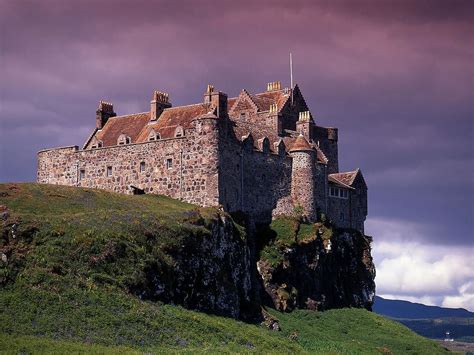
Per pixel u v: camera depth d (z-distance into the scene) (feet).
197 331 435.94
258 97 649.61
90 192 535.60
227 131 560.20
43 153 629.10
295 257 575.38
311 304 580.30
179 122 596.29
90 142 629.92
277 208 586.86
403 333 586.86
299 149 599.57
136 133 612.29
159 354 387.55
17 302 405.59
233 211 557.33
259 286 554.87
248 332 467.93
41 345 373.40
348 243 632.38
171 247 473.26
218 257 504.43
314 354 470.80
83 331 399.03
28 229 445.78
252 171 574.15
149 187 574.15
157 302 450.71
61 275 428.56
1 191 511.81
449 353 563.48
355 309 609.83
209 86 608.19
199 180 550.77
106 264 442.91
